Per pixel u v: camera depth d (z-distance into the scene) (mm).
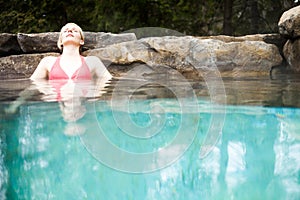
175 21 9297
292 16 3824
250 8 9516
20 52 4363
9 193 1114
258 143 1384
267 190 1076
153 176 1154
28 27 8281
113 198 1071
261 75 3750
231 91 2521
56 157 1257
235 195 1062
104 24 8867
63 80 3320
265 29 9406
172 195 1077
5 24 8289
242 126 1580
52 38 4387
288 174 1148
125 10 8867
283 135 1469
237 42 3996
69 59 3578
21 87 2721
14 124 1559
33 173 1175
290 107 1940
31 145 1334
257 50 3977
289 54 4004
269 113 1812
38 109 1812
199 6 9586
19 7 8609
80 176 1147
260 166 1201
